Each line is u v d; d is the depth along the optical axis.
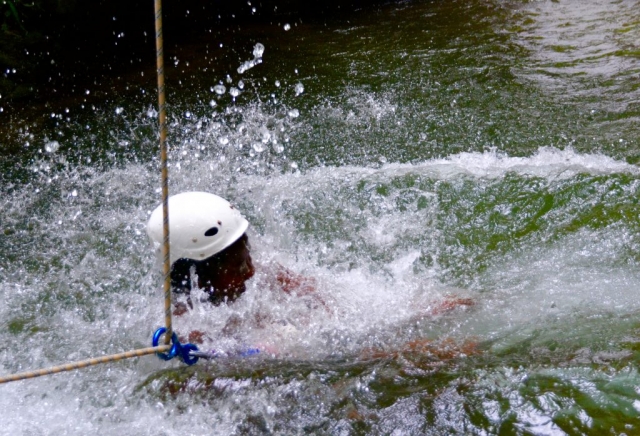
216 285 3.33
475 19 9.89
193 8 10.91
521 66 7.61
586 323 3.16
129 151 6.52
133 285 4.17
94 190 5.71
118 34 9.95
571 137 5.71
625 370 2.68
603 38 8.31
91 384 3.13
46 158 6.54
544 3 10.34
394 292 3.70
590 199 4.43
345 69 8.25
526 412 2.55
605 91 6.61
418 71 7.85
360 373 2.90
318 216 4.66
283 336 3.29
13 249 4.76
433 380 2.80
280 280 3.53
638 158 5.17
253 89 7.91
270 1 11.33
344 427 2.62
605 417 2.47
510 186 4.70
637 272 3.63
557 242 4.05
